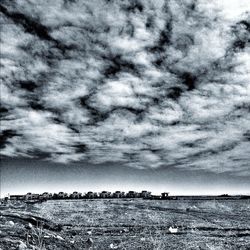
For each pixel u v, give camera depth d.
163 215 29.80
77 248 12.84
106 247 13.56
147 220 25.91
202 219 26.91
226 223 23.67
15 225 14.71
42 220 19.16
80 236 16.81
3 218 16.61
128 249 13.12
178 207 39.00
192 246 13.73
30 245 10.67
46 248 11.26
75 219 25.84
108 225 22.56
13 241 10.65
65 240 14.04
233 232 18.52
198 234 17.69
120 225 22.55
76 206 38.34
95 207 37.38
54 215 28.41
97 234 17.77
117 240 15.51
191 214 31.16
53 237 13.55
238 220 26.00
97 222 24.42
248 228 20.47
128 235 17.42
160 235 17.33
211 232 18.53
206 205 40.31
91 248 13.23
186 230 19.55
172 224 23.22
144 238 15.84
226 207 38.28
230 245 14.06
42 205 38.72
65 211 32.66
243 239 15.72
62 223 23.19
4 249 9.46
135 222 24.52
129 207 37.94
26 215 18.91
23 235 12.18
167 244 14.27
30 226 14.62
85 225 22.44
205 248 13.30
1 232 12.14
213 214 31.41
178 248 13.32
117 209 35.47
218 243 14.54
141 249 13.11
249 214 31.70
